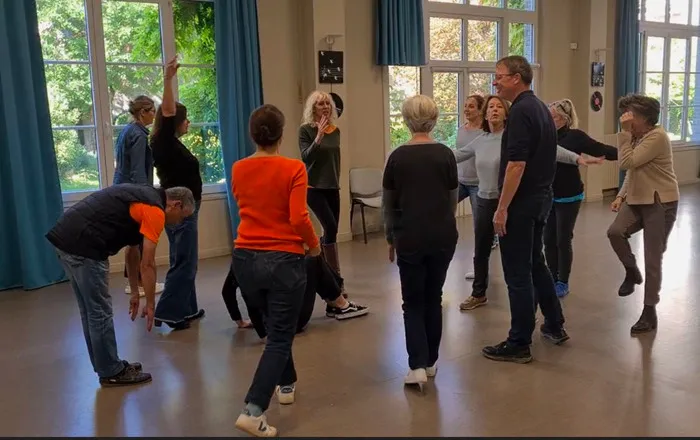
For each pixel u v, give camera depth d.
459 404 2.76
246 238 2.48
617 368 3.10
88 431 2.59
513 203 3.05
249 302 2.59
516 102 3.00
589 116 8.48
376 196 6.73
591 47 8.38
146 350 3.50
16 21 4.66
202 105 5.83
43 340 3.72
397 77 7.05
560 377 3.01
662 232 3.51
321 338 3.64
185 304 3.82
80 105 5.22
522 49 8.09
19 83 4.73
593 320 3.82
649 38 9.34
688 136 10.25
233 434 2.55
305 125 4.18
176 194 2.91
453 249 2.84
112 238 2.85
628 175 3.55
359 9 6.59
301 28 6.24
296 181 2.42
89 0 5.15
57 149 5.16
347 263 5.52
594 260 5.31
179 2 5.61
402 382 3.01
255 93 5.84
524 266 3.11
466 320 3.89
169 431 2.58
